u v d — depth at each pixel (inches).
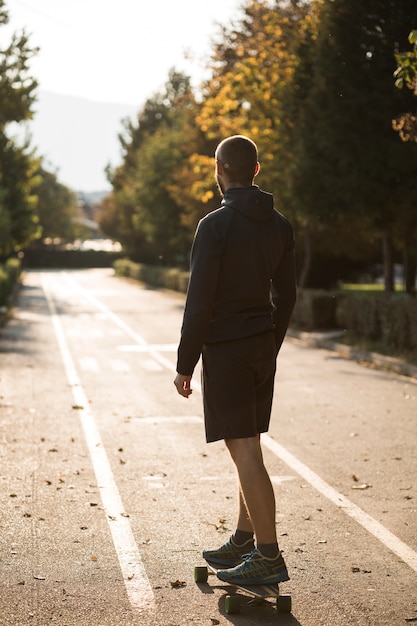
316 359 737.0
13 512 258.7
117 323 1134.4
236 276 183.3
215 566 199.2
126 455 345.4
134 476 308.0
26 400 495.8
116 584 197.9
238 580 182.5
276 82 1051.9
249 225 184.2
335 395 519.5
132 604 185.6
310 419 432.8
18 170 1948.8
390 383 576.4
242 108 1149.7
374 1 740.7
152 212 2266.2
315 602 187.0
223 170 190.1
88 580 200.4
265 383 190.5
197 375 605.0
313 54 858.8
